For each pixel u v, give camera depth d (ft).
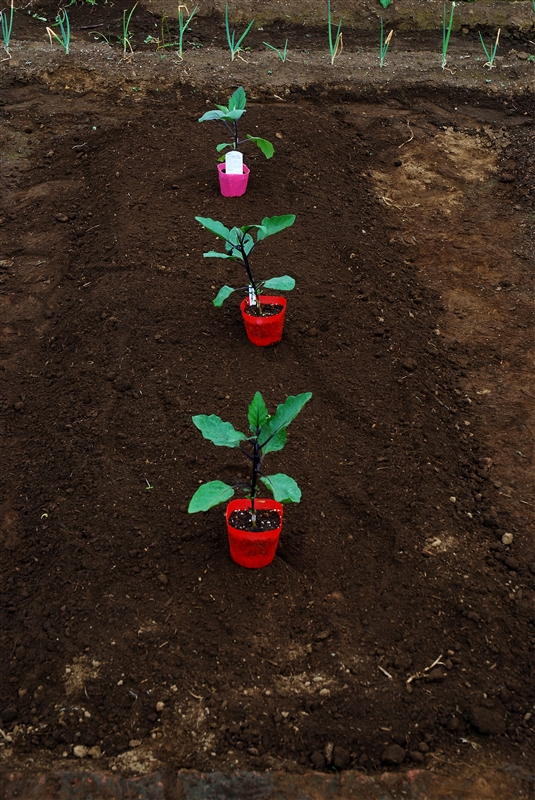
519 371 8.16
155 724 5.81
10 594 6.42
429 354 8.13
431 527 6.79
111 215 9.03
